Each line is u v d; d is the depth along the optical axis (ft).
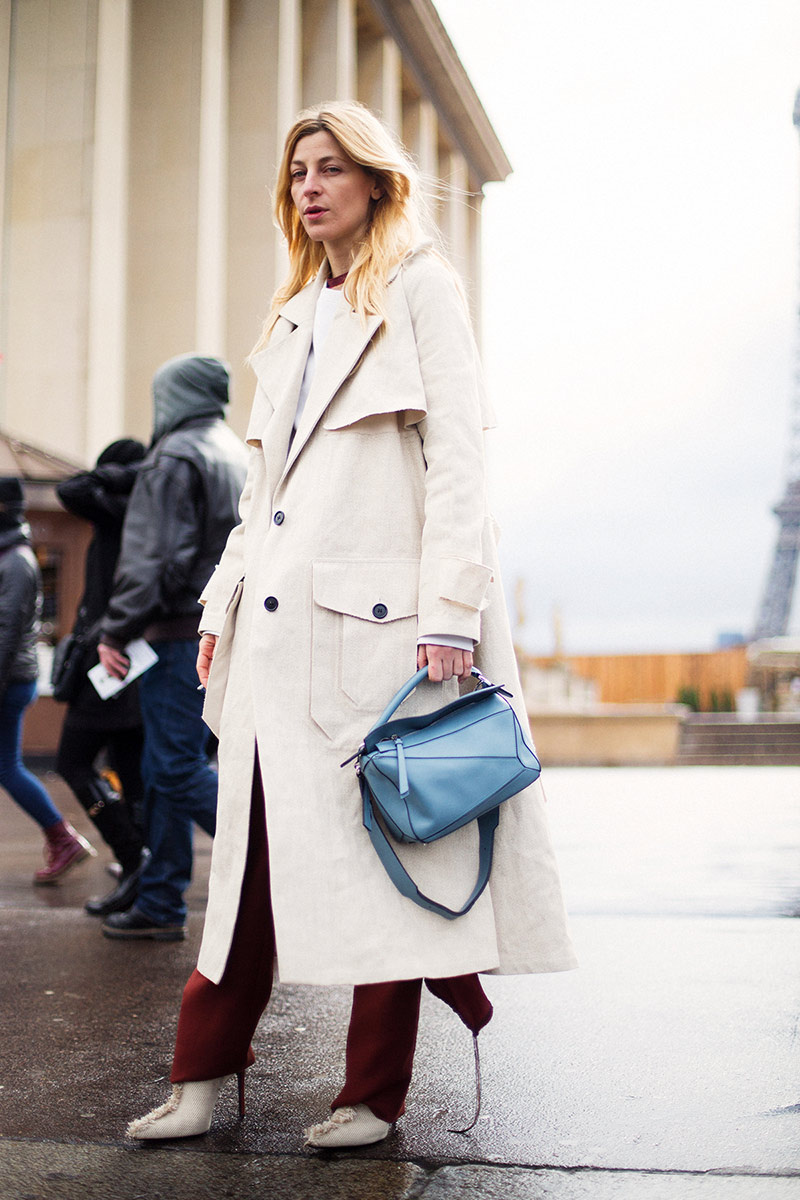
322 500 6.73
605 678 84.43
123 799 14.93
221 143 49.96
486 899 6.68
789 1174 6.30
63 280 47.42
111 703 14.28
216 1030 6.88
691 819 27.35
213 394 13.42
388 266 7.05
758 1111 7.39
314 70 58.59
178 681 12.69
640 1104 7.55
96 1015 9.92
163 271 48.78
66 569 40.32
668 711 64.23
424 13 69.87
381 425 6.84
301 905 6.28
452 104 81.97
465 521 6.56
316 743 6.50
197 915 14.49
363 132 7.15
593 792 36.29
